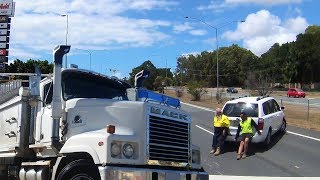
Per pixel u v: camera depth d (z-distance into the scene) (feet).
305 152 62.23
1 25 161.38
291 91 275.18
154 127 28.66
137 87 34.47
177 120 30.55
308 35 431.43
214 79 499.10
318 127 85.51
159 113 29.19
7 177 34.91
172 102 32.83
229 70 493.77
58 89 29.76
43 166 30.35
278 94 315.78
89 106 29.43
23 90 33.53
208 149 66.23
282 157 59.82
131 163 27.09
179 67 514.27
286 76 432.25
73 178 27.07
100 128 28.81
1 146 35.04
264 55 495.00
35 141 32.53
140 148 27.71
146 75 35.40
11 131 34.32
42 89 32.50
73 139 27.73
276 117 68.80
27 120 33.47
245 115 60.85
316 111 142.20
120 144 26.96
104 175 25.52
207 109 139.33
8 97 36.65
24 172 31.73
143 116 28.32
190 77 497.46
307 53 422.00
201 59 506.89
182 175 29.09
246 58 487.20
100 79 32.81
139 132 28.12
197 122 97.66
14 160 34.24
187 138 31.37
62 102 30.07
